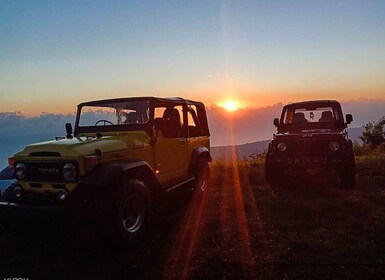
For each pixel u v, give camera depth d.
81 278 3.66
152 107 5.61
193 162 6.84
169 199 6.80
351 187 7.16
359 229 4.60
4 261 4.19
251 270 3.59
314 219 5.15
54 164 4.39
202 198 6.92
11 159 4.77
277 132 8.70
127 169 4.43
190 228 5.09
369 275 3.30
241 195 6.93
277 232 4.68
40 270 3.90
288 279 3.33
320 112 8.85
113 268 3.86
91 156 4.30
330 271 3.43
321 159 7.15
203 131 7.72
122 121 5.76
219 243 4.41
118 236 4.15
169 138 6.09
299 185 7.61
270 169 7.78
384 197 6.20
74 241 4.73
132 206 4.59
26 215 4.20
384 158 10.44
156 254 4.17
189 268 3.73
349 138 7.98
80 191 4.23
